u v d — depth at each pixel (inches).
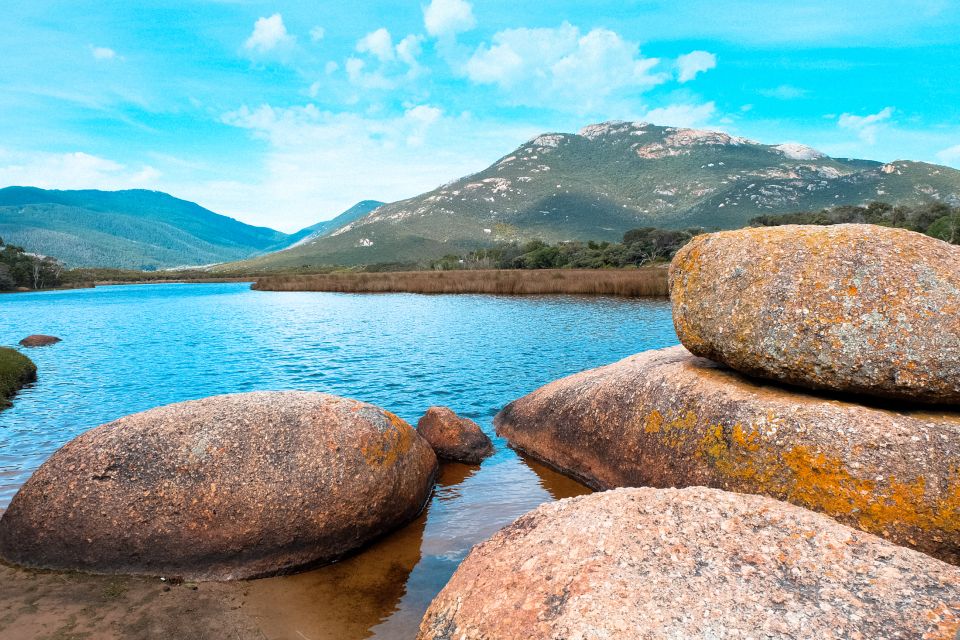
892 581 120.7
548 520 159.3
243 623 185.0
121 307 2012.8
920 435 199.3
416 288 2301.9
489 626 126.9
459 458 353.7
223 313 1593.3
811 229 250.7
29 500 225.1
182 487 219.9
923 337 206.8
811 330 226.7
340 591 207.3
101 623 182.1
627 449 285.7
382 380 587.5
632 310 1275.8
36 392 556.7
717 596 120.1
